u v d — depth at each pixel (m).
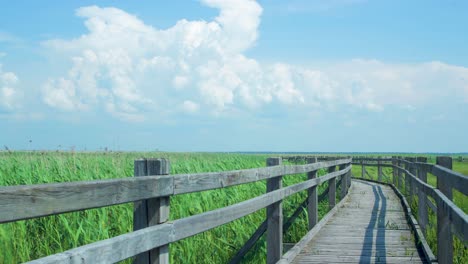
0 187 2.33
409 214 11.63
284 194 7.54
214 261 7.76
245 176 5.96
